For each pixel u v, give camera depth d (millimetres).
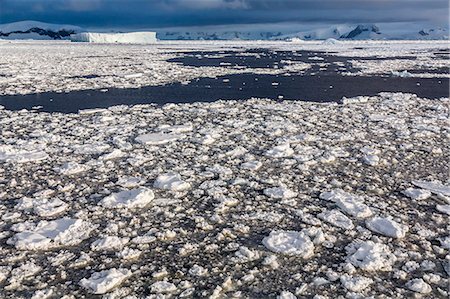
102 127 9867
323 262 4309
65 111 11898
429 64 27328
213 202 5738
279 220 5223
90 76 20078
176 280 4004
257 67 26172
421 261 4336
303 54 41750
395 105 12742
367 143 8602
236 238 4805
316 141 8727
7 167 7059
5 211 5453
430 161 7527
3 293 3793
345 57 36500
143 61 29359
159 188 6184
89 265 4242
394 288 3879
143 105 12609
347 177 6711
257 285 3924
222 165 7246
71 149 8094
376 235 4871
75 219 5137
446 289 3865
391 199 5879
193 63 29281
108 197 5723
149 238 4719
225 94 15125
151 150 8055
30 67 24031
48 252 4480
